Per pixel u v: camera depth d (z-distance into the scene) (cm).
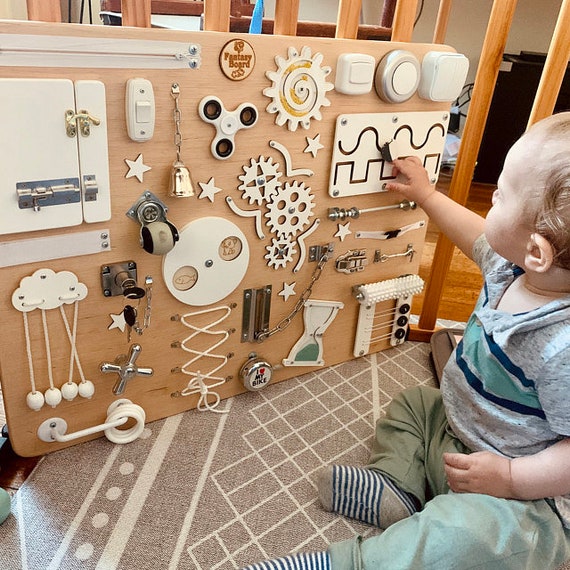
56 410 82
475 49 241
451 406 80
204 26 75
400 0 88
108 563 69
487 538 62
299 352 104
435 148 101
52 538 72
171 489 80
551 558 67
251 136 80
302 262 95
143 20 69
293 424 95
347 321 108
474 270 164
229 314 91
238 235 85
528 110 230
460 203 109
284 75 78
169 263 80
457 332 119
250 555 72
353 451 90
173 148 74
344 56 82
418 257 111
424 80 92
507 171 67
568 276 66
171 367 90
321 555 64
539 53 238
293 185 87
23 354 75
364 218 99
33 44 60
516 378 69
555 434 69
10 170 64
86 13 188
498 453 73
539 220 63
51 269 72
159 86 69
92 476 81
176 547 72
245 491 81
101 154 68
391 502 76
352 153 90
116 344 82
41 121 63
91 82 64
